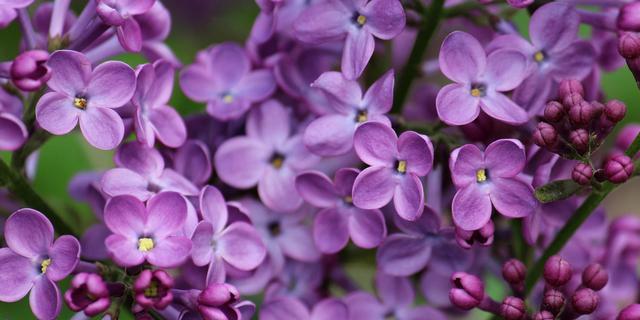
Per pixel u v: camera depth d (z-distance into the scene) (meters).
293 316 0.34
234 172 0.34
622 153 0.33
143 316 0.30
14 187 0.32
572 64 0.33
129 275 0.30
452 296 0.31
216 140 0.35
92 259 0.33
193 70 0.35
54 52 0.30
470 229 0.31
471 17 0.34
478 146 0.32
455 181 0.31
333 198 0.33
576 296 0.31
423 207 0.31
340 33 0.32
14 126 0.30
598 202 0.32
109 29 0.32
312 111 0.34
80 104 0.31
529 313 0.32
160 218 0.30
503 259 0.35
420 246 0.33
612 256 0.37
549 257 0.33
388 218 0.33
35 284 0.30
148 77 0.32
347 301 0.35
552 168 0.31
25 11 0.32
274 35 0.35
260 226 0.34
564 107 0.31
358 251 0.36
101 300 0.29
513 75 0.32
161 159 0.32
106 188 0.31
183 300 0.31
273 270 0.34
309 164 0.34
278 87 0.35
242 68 0.35
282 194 0.34
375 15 0.32
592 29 0.35
